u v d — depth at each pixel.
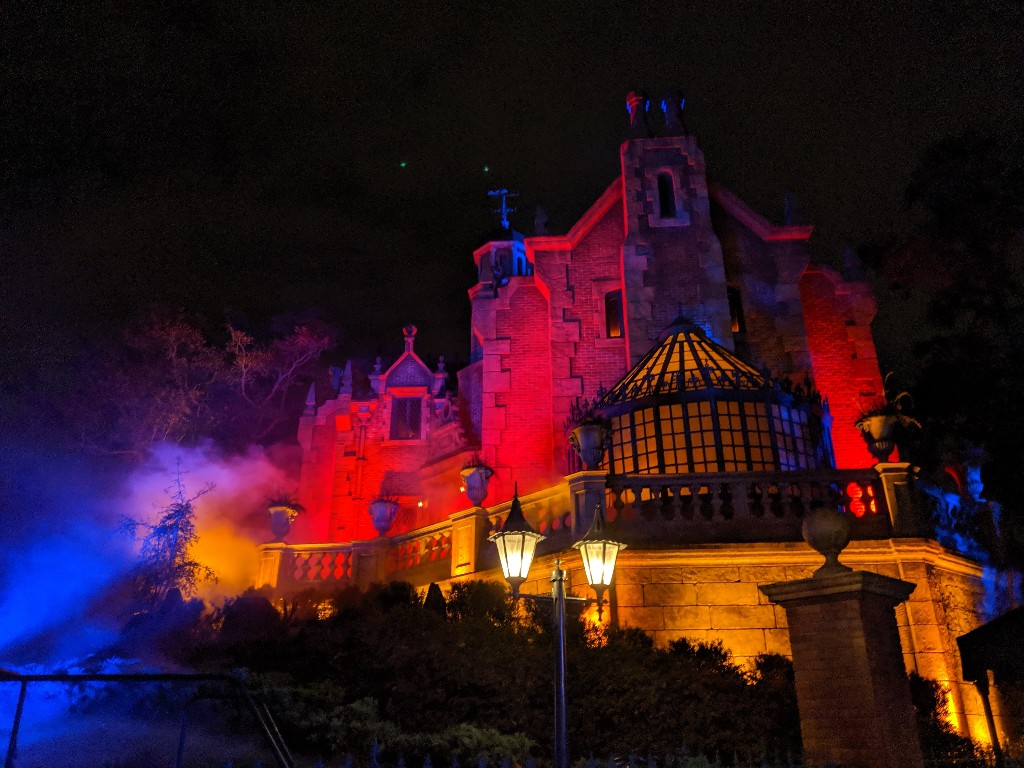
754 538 13.07
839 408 22.62
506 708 9.48
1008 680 11.88
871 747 8.17
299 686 9.85
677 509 13.33
